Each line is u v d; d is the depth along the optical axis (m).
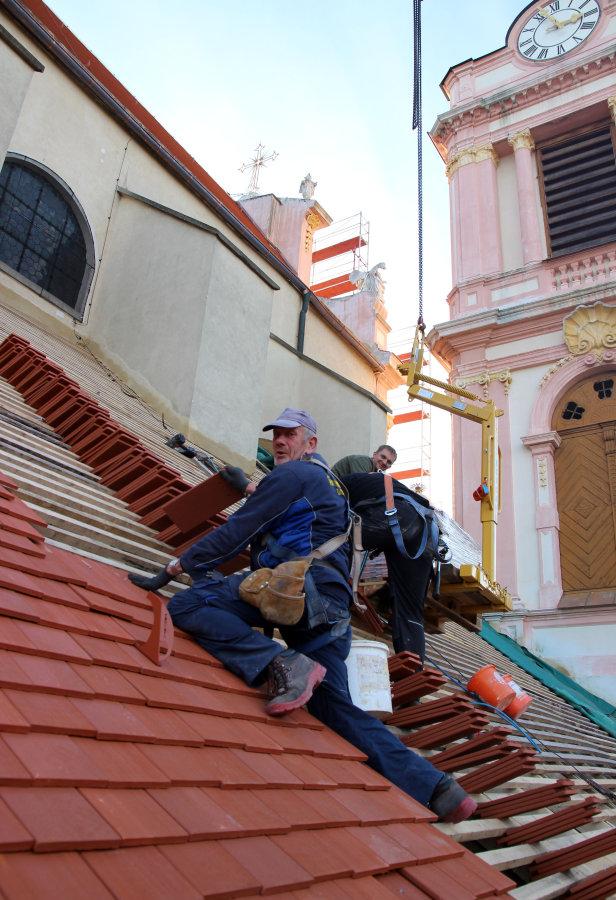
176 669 2.62
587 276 20.34
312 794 2.37
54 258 10.97
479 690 4.45
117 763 1.81
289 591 2.88
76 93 11.76
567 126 23.20
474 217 23.05
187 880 1.53
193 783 1.95
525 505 18.09
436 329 21.27
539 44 24.97
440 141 25.69
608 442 18.11
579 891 3.62
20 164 10.59
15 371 6.61
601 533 17.25
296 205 27.70
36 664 2.03
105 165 12.16
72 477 4.78
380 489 4.82
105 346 11.06
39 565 2.70
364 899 1.89
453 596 7.27
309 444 3.46
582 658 15.71
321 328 19.17
